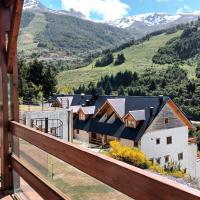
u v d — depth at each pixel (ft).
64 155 7.89
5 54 13.21
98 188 8.78
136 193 5.27
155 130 102.12
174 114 106.52
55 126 51.03
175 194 4.49
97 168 6.40
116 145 67.51
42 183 9.70
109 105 114.62
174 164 103.14
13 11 11.92
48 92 143.64
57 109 56.08
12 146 13.35
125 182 5.55
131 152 65.05
